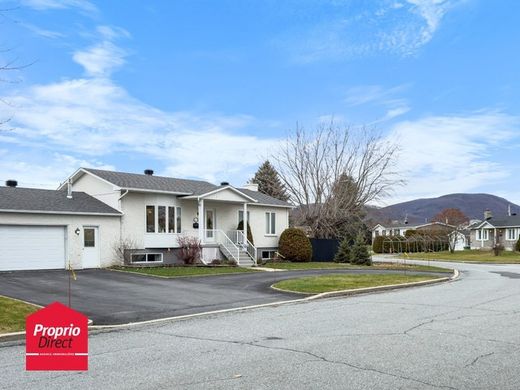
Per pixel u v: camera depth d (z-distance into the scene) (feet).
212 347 27.99
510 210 245.45
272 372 22.15
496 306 43.75
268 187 211.41
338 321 36.29
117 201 88.79
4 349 29.04
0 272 73.72
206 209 106.63
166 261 95.91
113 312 42.52
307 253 121.08
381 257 177.47
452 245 201.57
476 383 20.36
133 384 20.61
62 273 74.49
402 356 24.93
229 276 76.07
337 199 154.51
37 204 79.51
